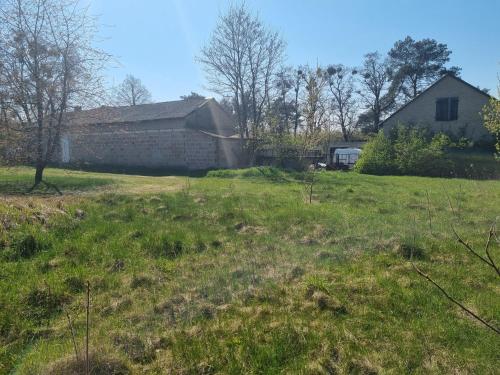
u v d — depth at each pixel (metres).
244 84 29.22
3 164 12.11
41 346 3.37
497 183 16.83
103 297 4.33
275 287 4.49
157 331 3.57
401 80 50.34
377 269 5.05
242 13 28.70
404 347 3.23
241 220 7.92
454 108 28.69
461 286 4.49
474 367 2.96
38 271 4.94
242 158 28.89
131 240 6.30
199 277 4.91
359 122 54.84
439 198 11.28
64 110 12.25
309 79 17.69
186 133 27.91
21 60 11.59
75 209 7.90
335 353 3.20
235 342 3.35
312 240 6.54
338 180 17.19
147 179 17.64
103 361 3.00
